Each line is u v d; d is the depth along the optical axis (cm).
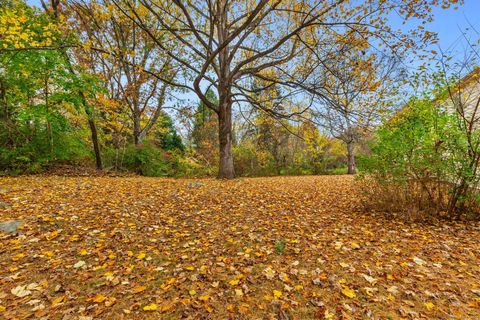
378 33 739
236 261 347
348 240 421
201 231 465
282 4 1108
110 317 236
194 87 981
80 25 1149
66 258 343
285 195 799
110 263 336
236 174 1939
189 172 1544
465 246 389
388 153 539
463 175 492
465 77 505
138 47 1495
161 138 2558
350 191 871
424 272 313
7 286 277
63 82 965
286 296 270
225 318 237
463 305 250
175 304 256
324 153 2488
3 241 374
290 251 380
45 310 242
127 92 1251
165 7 1090
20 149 1039
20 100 1061
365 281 296
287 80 1055
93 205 576
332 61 848
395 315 237
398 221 514
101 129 1518
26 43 809
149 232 450
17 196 607
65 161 1276
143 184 918
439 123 504
